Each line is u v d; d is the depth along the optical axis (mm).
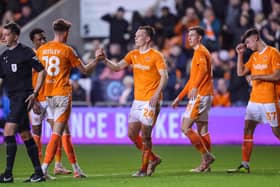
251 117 25172
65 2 50500
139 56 23969
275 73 24484
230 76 43594
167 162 31453
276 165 29625
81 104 43812
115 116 42562
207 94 25594
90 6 51750
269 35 44844
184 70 45156
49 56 23078
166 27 47938
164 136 42094
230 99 43375
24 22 51750
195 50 25625
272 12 47875
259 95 24984
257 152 36562
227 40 46375
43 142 42375
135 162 31641
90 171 27438
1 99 44062
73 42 50969
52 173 26500
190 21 47344
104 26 51406
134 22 48594
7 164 21922
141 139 24875
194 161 31922
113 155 35375
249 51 41781
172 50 45656
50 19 49750
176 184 20875
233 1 47219
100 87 46812
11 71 21781
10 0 52469
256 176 23406
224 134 41750
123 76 46688
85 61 49906
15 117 21797
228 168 28516
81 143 43031
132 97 45281
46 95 23203
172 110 41906
